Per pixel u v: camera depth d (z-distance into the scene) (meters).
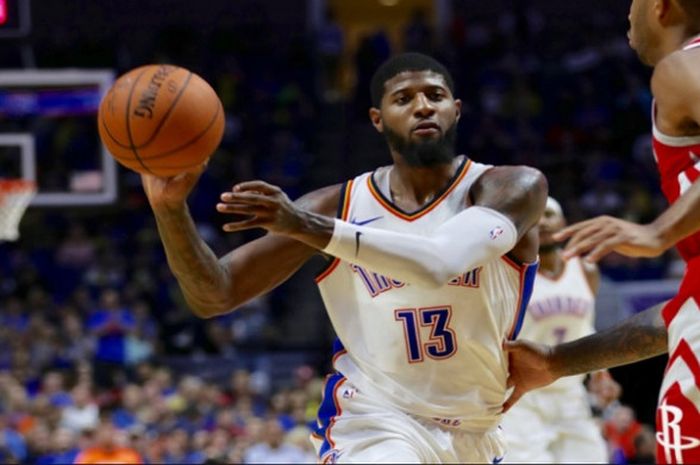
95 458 13.17
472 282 5.68
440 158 5.77
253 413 16.94
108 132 5.30
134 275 23.62
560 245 10.15
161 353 21.05
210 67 29.70
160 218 5.54
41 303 22.05
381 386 5.85
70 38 29.84
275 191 5.10
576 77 29.42
